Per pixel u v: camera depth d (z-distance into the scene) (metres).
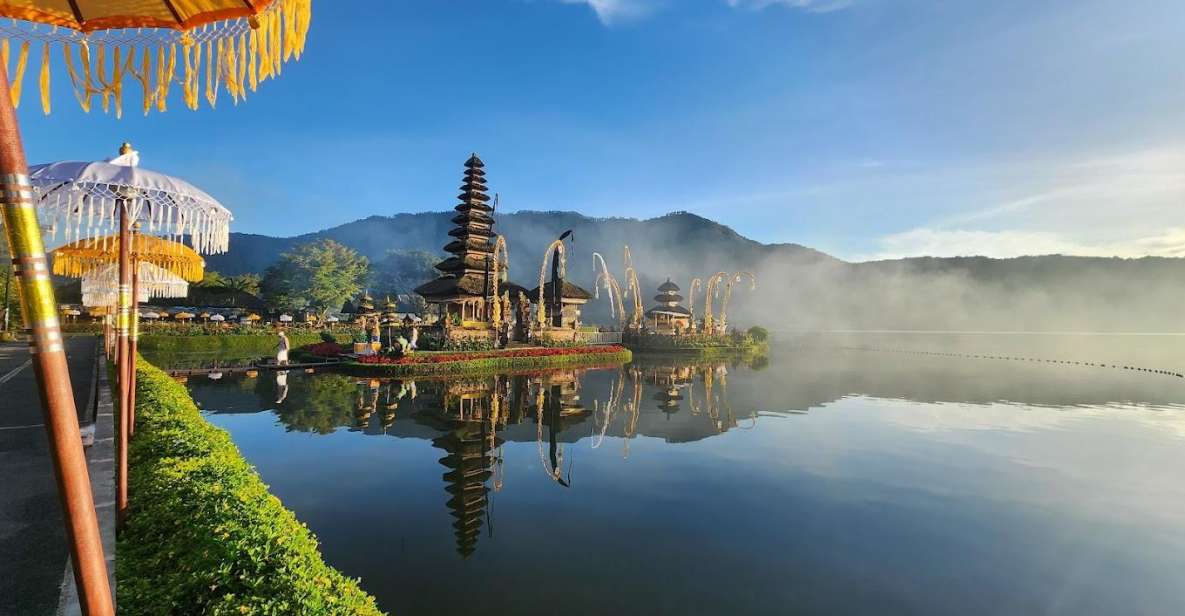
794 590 6.64
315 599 3.68
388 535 8.06
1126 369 38.41
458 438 14.59
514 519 8.85
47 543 5.05
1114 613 6.30
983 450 14.12
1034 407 21.38
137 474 6.08
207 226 5.63
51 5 3.07
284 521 5.05
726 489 10.66
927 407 21.19
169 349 40.34
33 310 1.72
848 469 12.21
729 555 7.62
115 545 4.66
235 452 7.60
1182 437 15.94
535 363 34.84
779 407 20.92
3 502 6.00
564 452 13.43
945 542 8.21
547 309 54.25
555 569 7.06
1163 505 9.98
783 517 9.16
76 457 1.81
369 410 18.23
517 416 18.11
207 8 3.08
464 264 52.78
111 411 9.88
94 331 47.16
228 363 30.81
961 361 45.69
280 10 3.00
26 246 1.70
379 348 33.53
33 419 10.32
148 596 3.66
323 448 13.14
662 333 53.59
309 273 75.62
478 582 6.66
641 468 12.12
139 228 7.52
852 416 19.00
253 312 71.19
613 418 18.28
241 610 3.44
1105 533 8.66
